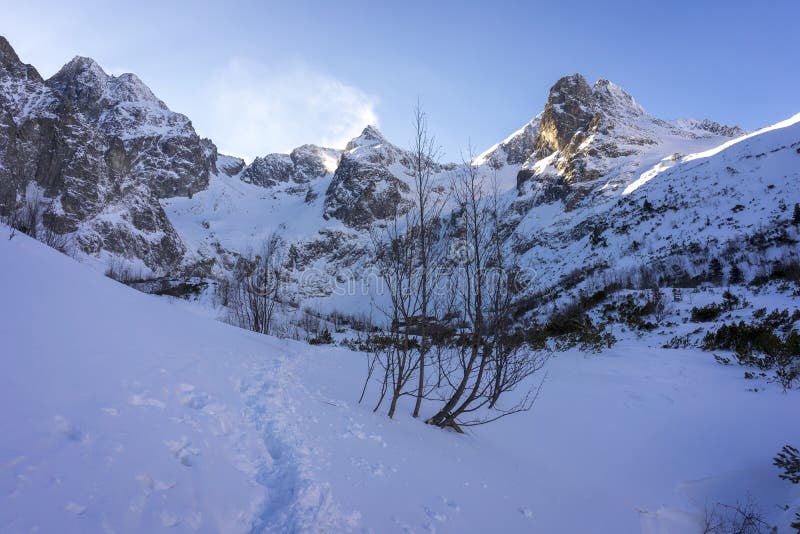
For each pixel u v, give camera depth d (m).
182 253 123.44
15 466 2.63
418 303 7.78
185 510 2.88
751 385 9.02
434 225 7.93
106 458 3.03
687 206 71.31
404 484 4.34
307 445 4.48
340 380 9.53
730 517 5.15
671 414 8.09
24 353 4.14
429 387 10.45
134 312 8.01
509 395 9.80
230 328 12.79
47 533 2.25
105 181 109.12
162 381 4.84
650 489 5.75
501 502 4.65
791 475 5.52
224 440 4.10
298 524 3.08
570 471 6.27
